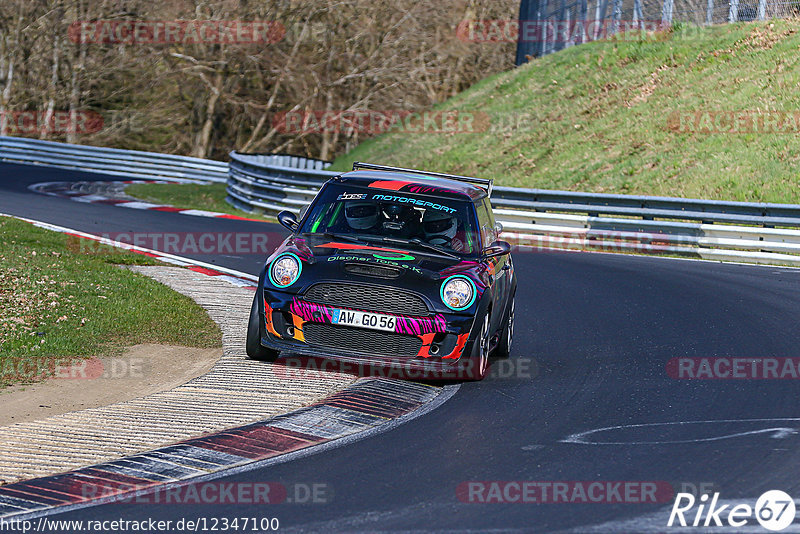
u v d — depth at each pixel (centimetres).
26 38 15662
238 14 15675
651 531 1695
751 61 9475
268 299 2819
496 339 3150
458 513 1761
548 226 6744
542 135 10075
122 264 4881
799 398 2770
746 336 3703
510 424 2417
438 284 2756
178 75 15912
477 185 3497
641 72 10306
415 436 2281
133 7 15338
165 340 3297
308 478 1948
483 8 16950
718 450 2219
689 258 6188
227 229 6631
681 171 8125
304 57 15838
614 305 4369
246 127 17425
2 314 3319
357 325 2720
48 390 2612
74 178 10669
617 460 2127
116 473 1950
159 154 11938
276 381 2731
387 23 15988
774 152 7806
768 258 5941
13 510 1731
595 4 11844
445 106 12538
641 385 2902
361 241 2964
